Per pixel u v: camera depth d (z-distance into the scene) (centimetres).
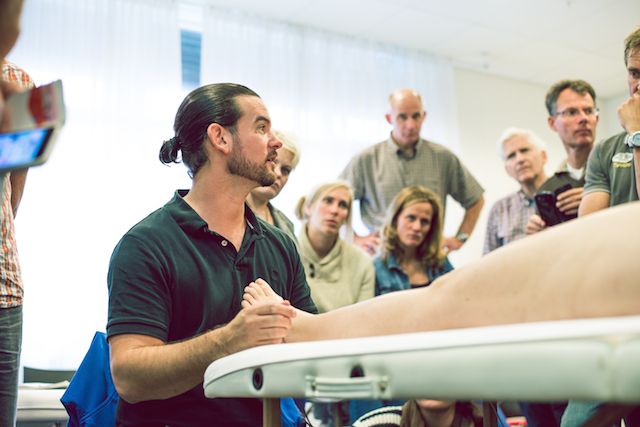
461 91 566
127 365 111
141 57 412
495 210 354
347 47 497
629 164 188
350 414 228
